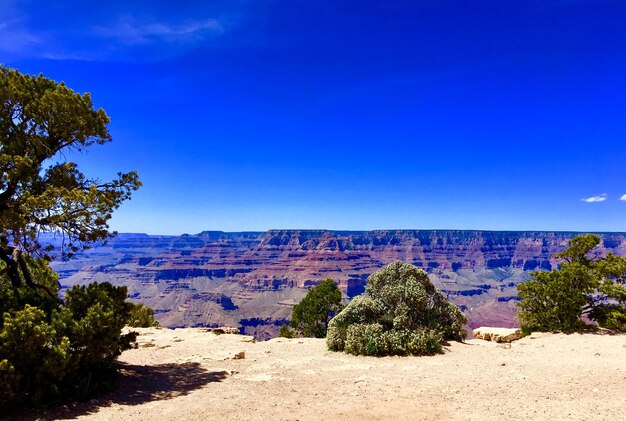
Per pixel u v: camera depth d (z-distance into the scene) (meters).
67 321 10.40
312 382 11.90
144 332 24.06
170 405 9.68
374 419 8.48
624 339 19.31
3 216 11.01
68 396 10.05
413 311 17.95
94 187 12.20
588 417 8.30
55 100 11.89
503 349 17.58
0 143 11.57
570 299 21.97
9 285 14.25
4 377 8.92
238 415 8.80
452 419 8.41
